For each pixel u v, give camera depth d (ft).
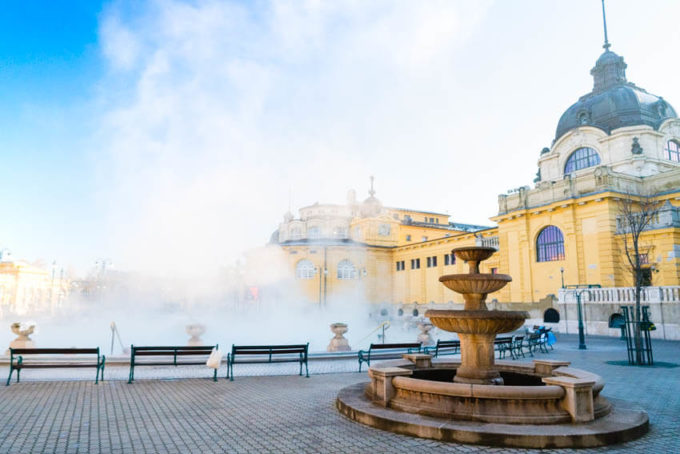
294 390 36.60
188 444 22.29
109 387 37.45
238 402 31.96
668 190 105.81
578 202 109.09
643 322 51.44
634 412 26.53
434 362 37.22
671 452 21.39
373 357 53.83
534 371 33.53
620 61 136.87
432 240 172.55
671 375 43.09
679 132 126.21
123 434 23.98
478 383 29.27
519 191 125.08
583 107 132.57
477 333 29.94
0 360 46.55
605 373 44.34
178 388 37.27
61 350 38.75
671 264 91.56
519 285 122.52
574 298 95.20
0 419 26.94
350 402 28.73
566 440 21.88
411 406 26.12
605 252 102.58
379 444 22.27
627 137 119.75
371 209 213.46
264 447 21.85
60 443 22.39
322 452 21.15
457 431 22.68
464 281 31.37
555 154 135.44
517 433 22.03
